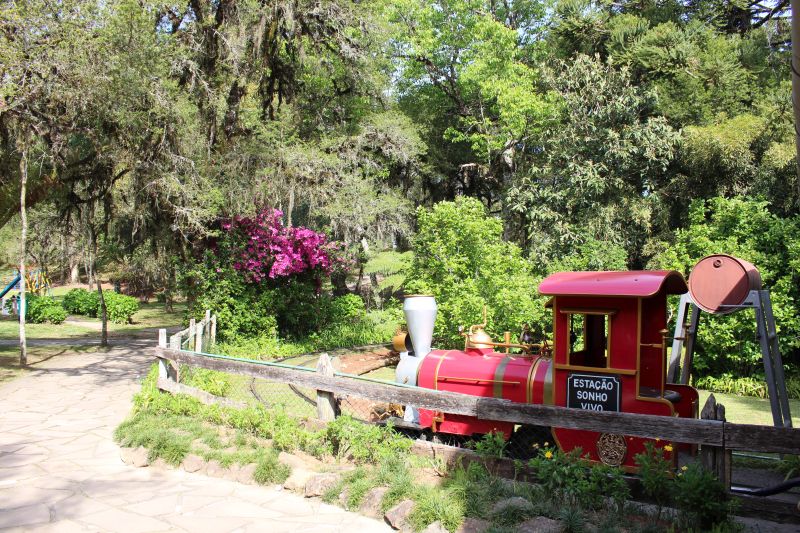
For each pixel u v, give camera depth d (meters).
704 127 17.36
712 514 4.71
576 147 18.44
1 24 11.97
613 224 18.02
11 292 28.28
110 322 27.20
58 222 18.02
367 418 8.67
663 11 21.05
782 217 16.20
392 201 19.58
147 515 5.62
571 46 22.16
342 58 18.59
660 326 6.68
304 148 17.45
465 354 7.31
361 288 26.05
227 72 16.47
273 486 6.37
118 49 12.70
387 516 5.36
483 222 12.93
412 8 24.12
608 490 5.20
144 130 13.62
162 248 17.80
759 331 5.89
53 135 13.70
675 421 5.09
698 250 13.56
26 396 11.18
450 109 27.36
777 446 4.73
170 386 9.36
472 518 5.12
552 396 6.27
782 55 19.91
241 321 15.90
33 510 5.72
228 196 14.86
